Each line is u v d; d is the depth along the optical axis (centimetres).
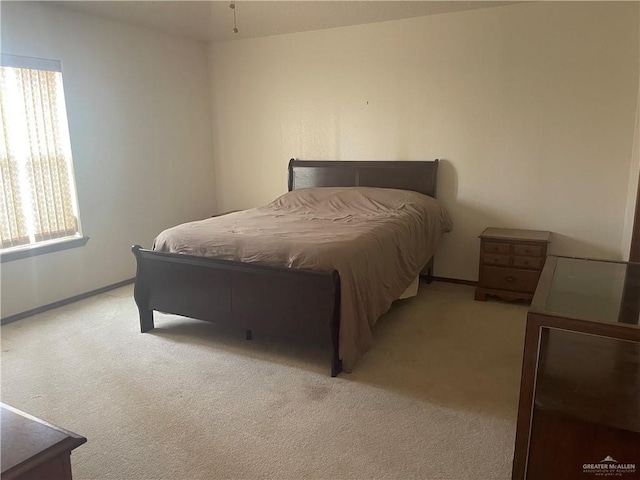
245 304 292
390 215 369
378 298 298
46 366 285
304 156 495
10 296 358
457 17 402
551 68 378
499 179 413
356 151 467
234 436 217
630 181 364
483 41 397
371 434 218
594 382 162
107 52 415
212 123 540
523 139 398
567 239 398
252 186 533
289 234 310
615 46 356
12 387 261
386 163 449
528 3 376
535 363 158
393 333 330
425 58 421
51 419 230
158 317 365
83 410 238
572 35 367
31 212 371
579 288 179
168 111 482
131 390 257
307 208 418
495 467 195
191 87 507
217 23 431
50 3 362
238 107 520
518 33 384
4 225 354
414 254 364
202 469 195
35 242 376
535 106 389
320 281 263
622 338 144
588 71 367
